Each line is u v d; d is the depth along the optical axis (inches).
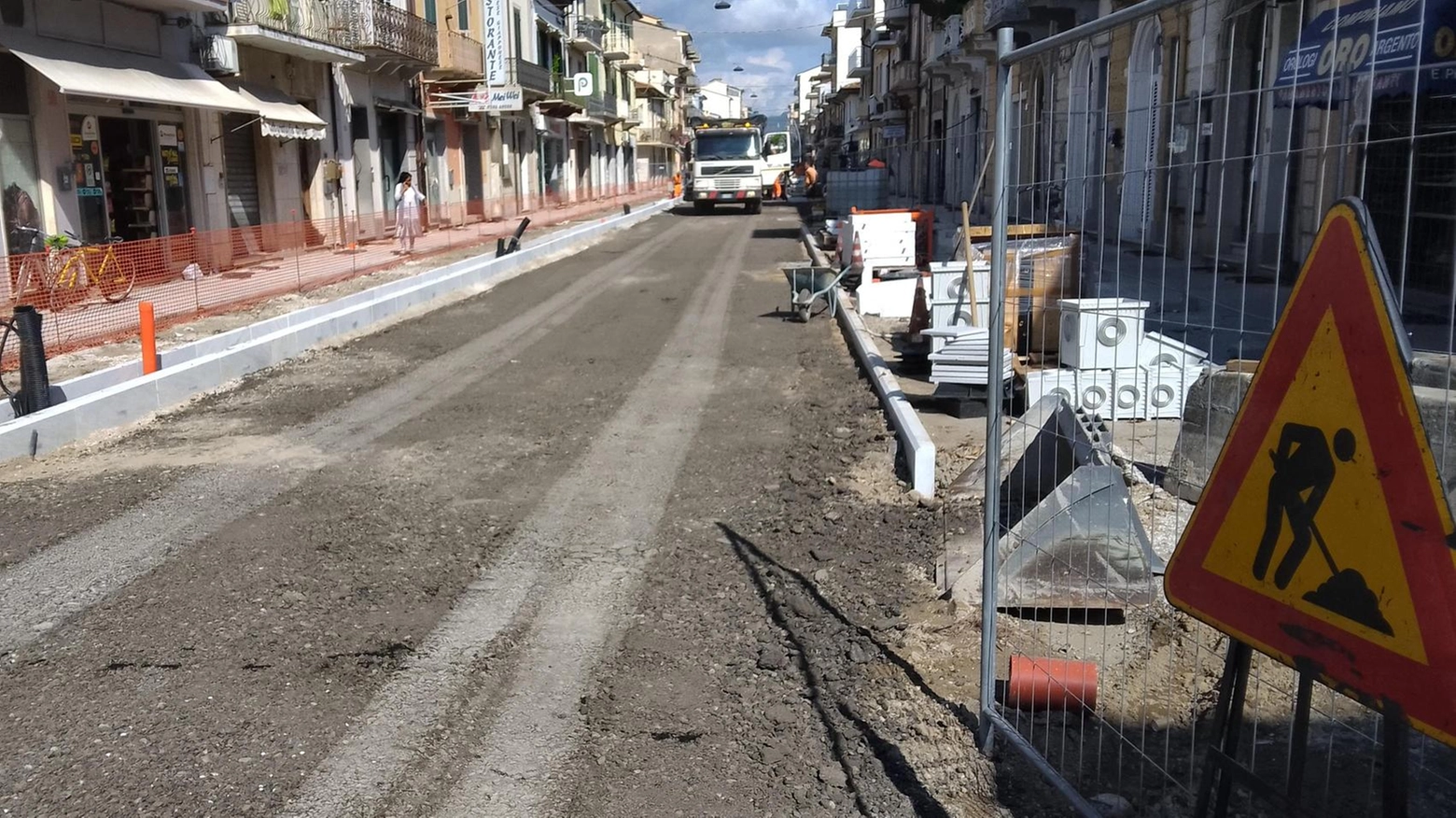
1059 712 155.9
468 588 211.0
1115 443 272.7
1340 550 84.7
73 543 237.0
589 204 1622.8
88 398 342.6
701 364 449.7
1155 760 140.3
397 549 232.5
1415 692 78.7
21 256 459.8
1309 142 102.4
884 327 514.6
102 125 648.4
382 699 164.9
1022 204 168.2
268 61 839.1
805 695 165.0
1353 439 83.4
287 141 879.7
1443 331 100.0
